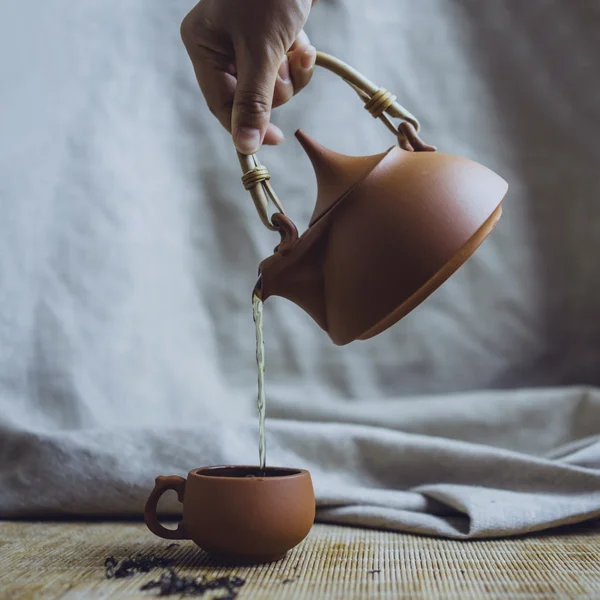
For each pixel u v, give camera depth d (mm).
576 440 809
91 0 852
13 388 772
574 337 950
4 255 778
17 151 794
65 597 466
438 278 478
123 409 812
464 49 956
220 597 464
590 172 953
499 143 956
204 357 890
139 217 861
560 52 954
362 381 922
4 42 792
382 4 944
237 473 562
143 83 886
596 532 617
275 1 538
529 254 952
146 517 540
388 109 566
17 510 676
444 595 469
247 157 540
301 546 578
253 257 910
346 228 486
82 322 808
